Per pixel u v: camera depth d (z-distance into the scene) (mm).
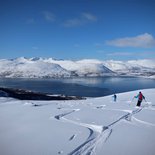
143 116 14250
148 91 37781
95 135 9812
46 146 8289
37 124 12203
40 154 7496
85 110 17609
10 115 15453
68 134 9930
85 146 8180
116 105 21141
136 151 7656
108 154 7352
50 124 12141
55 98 60750
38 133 10227
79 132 10281
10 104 23156
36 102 26000
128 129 10812
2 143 8844
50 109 18469
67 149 7879
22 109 18641
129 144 8406
